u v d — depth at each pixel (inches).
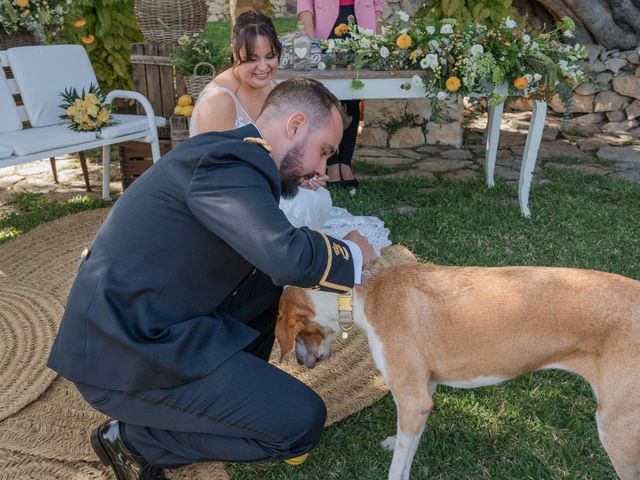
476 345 78.3
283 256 66.3
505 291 78.5
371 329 81.3
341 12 210.7
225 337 76.6
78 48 197.8
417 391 79.4
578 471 90.4
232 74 130.3
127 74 283.9
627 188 197.8
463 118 276.5
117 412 76.4
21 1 208.4
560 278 78.6
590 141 257.3
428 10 241.8
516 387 108.1
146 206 71.9
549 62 165.0
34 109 182.7
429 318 79.3
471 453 94.5
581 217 177.3
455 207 186.5
